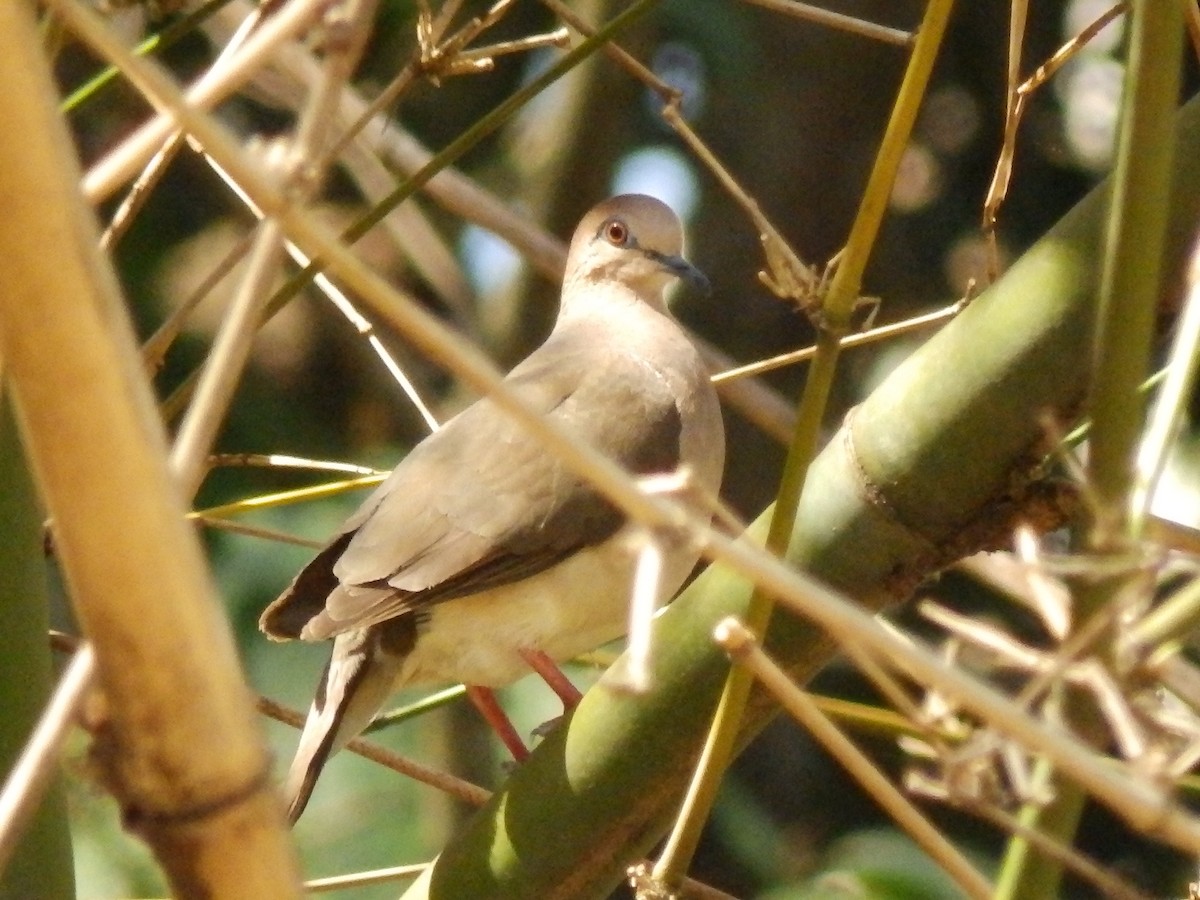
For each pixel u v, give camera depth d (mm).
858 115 16688
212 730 3404
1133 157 4246
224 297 14727
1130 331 4277
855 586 5574
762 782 15430
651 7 6484
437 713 13555
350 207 15984
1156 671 4281
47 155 3174
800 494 5047
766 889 12484
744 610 5578
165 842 3459
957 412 5332
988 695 3604
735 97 16406
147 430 3297
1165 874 14328
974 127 16391
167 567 3320
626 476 3631
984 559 5906
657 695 5660
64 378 3219
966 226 16266
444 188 10453
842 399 15984
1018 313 5238
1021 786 4172
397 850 12805
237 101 15328
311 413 15141
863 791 15453
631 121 16312
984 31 16359
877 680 4320
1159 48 4184
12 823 3488
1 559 5500
